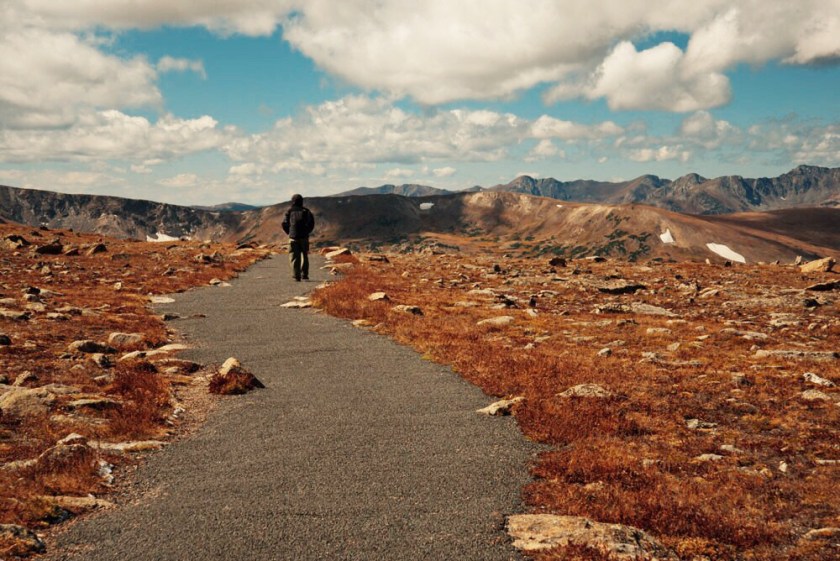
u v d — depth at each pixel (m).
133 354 15.30
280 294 28.00
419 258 54.81
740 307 25.97
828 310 24.25
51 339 16.33
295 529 7.00
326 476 8.68
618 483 8.55
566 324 21.94
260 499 7.85
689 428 11.11
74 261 38.88
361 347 17.73
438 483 8.52
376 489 8.25
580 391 12.92
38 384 12.16
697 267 45.34
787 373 14.37
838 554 6.49
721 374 14.41
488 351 16.81
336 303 24.12
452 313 23.97
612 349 17.56
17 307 20.39
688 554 6.62
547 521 7.26
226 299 26.44
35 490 7.53
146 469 8.88
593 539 6.69
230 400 12.53
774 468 9.27
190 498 7.86
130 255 43.56
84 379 12.84
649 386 13.62
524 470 9.16
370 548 6.58
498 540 6.85
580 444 10.16
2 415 10.16
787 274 39.00
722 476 8.84
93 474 8.38
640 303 26.66
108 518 7.20
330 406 12.17
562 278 36.66
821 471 9.02
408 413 11.82
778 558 6.58
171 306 24.31
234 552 6.43
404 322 21.03
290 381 14.05
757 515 7.65
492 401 12.74
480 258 54.88
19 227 63.22
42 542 6.45
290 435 10.47
